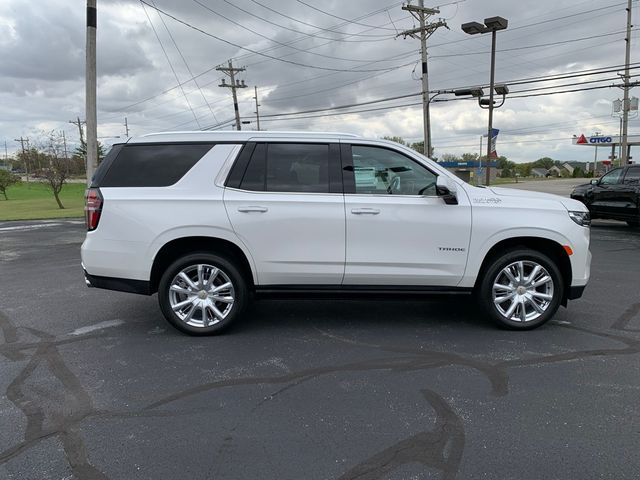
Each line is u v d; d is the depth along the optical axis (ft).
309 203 15.79
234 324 17.56
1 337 16.49
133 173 16.12
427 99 94.94
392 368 13.74
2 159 402.93
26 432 10.53
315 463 9.40
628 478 8.89
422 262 16.05
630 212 43.78
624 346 15.29
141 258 15.78
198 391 12.42
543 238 16.22
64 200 163.32
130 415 11.25
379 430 10.55
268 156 16.22
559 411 11.29
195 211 15.71
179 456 9.65
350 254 15.94
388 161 16.30
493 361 14.16
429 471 9.12
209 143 16.34
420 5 92.27
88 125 54.60
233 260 16.44
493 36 73.36
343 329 17.04
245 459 9.55
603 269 27.32
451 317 18.31
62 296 21.95
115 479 8.95
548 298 16.52
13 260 31.86
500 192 16.96
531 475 8.99
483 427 10.62
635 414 11.14
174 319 16.20
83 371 13.67
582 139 200.03
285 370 13.66
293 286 16.30
